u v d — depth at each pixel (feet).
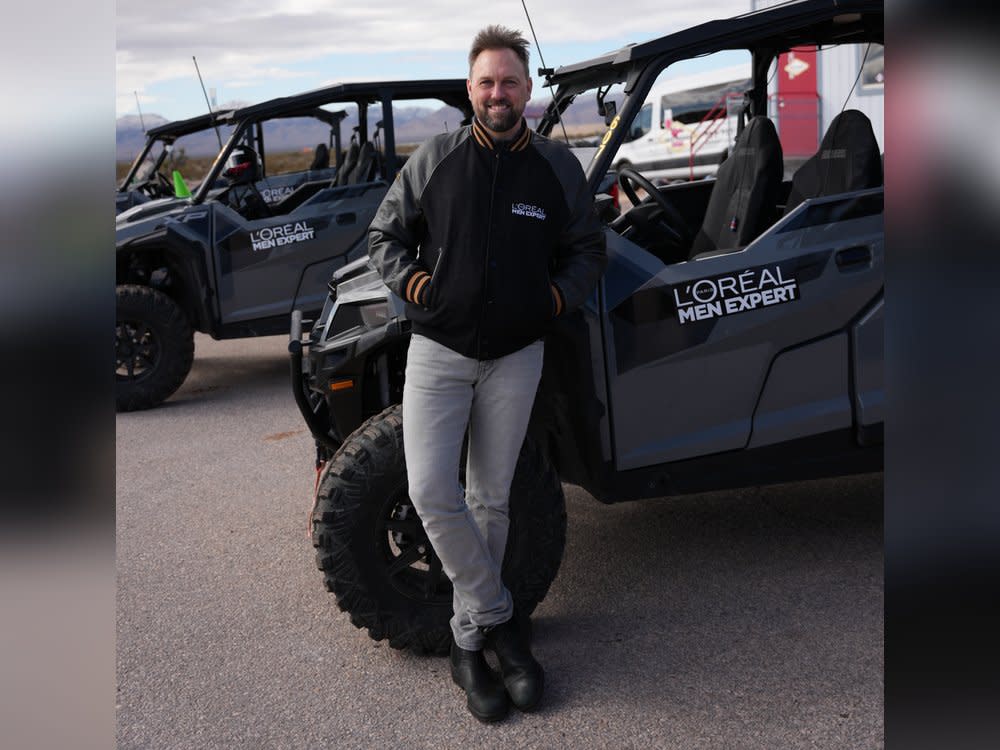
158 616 9.14
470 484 7.45
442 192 6.58
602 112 9.22
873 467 8.92
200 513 12.07
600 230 7.13
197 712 7.37
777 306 8.48
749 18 8.45
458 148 6.64
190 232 17.63
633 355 8.32
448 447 6.93
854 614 8.38
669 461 8.56
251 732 7.06
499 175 6.55
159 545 11.02
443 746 6.75
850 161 9.73
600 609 8.79
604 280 8.27
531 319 6.67
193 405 18.03
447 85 18.83
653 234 11.16
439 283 6.58
